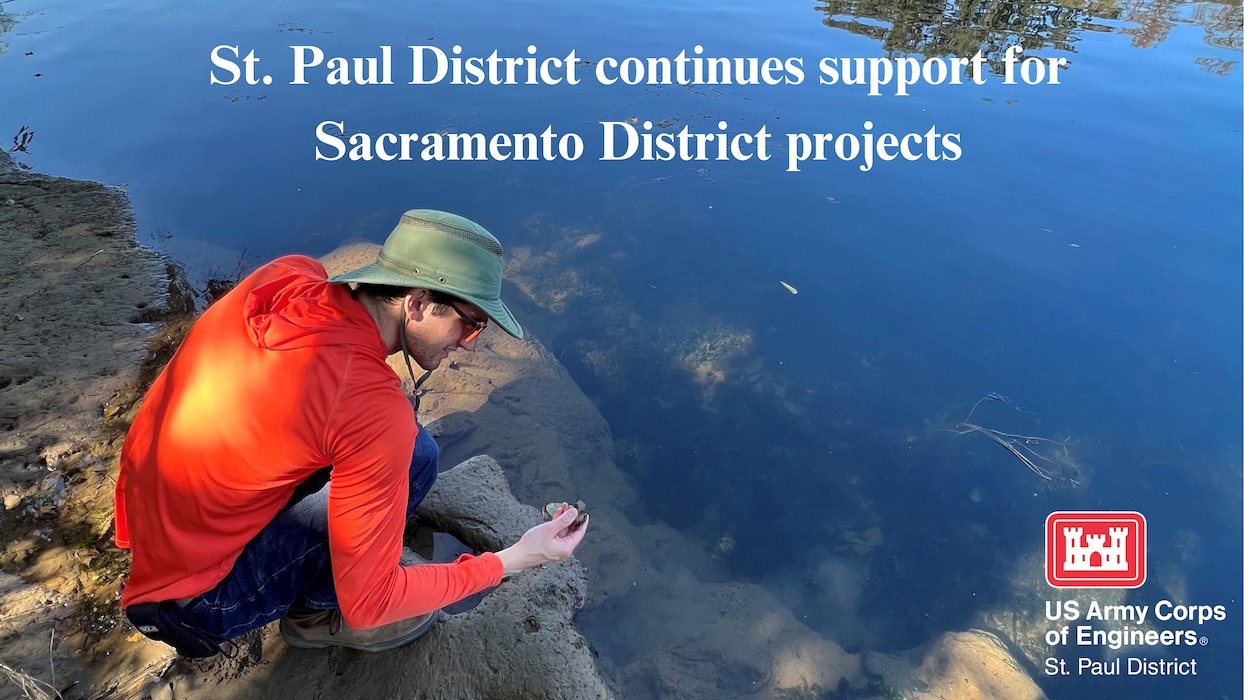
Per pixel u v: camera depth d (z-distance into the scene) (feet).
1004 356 13.51
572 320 14.92
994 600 10.24
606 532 10.32
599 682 7.53
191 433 5.06
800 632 9.62
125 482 5.47
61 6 31.30
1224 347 13.43
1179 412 12.29
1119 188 18.37
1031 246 16.33
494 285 5.53
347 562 5.35
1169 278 15.17
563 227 17.51
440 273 5.17
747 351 14.08
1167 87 23.86
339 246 15.79
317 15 30.14
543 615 8.00
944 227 17.22
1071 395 12.69
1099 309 14.43
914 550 10.82
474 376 12.56
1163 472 11.50
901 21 30.55
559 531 7.18
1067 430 12.14
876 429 12.49
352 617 5.58
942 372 13.33
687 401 13.24
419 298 5.21
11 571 8.04
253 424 4.97
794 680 9.01
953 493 11.48
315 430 4.96
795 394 13.20
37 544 8.38
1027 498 11.30
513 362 13.08
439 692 7.13
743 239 17.08
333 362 5.00
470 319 5.49
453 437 11.23
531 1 33.09
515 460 11.08
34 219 15.65
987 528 11.00
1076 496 11.27
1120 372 13.03
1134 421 12.21
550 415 12.12
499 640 7.55
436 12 31.01
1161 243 16.24
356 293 5.34
